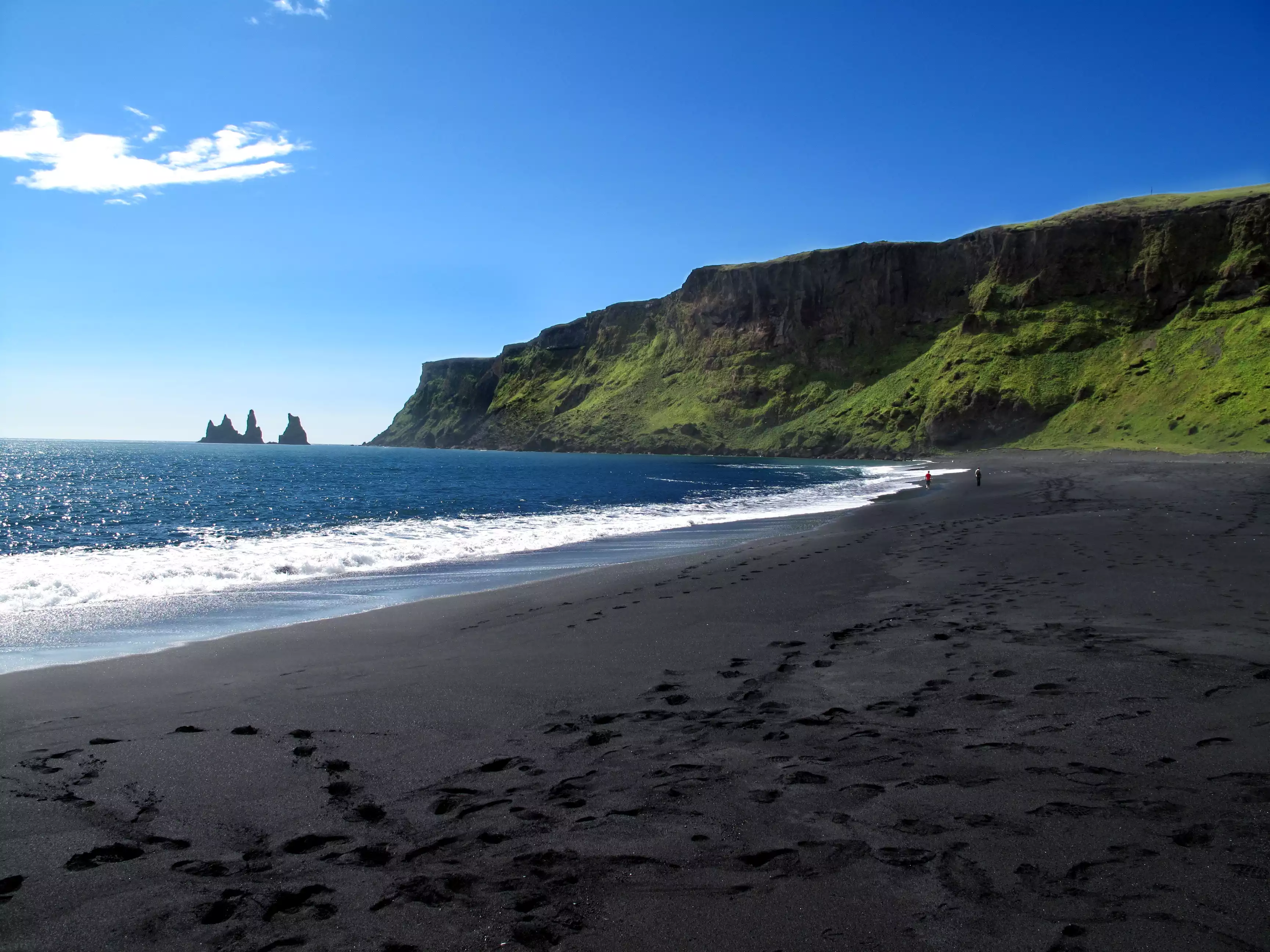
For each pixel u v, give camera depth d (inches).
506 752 200.8
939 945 112.6
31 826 160.4
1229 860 133.1
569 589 488.4
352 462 3961.6
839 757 189.8
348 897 131.0
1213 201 4028.1
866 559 567.8
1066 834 145.0
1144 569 464.8
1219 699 221.1
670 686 259.0
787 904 125.2
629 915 123.2
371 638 355.6
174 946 117.5
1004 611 361.7
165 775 188.1
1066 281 4394.7
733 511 1216.8
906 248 5324.8
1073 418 3634.4
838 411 5088.6
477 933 119.6
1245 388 2940.5
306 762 196.1
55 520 1090.1
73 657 327.0
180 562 630.5
